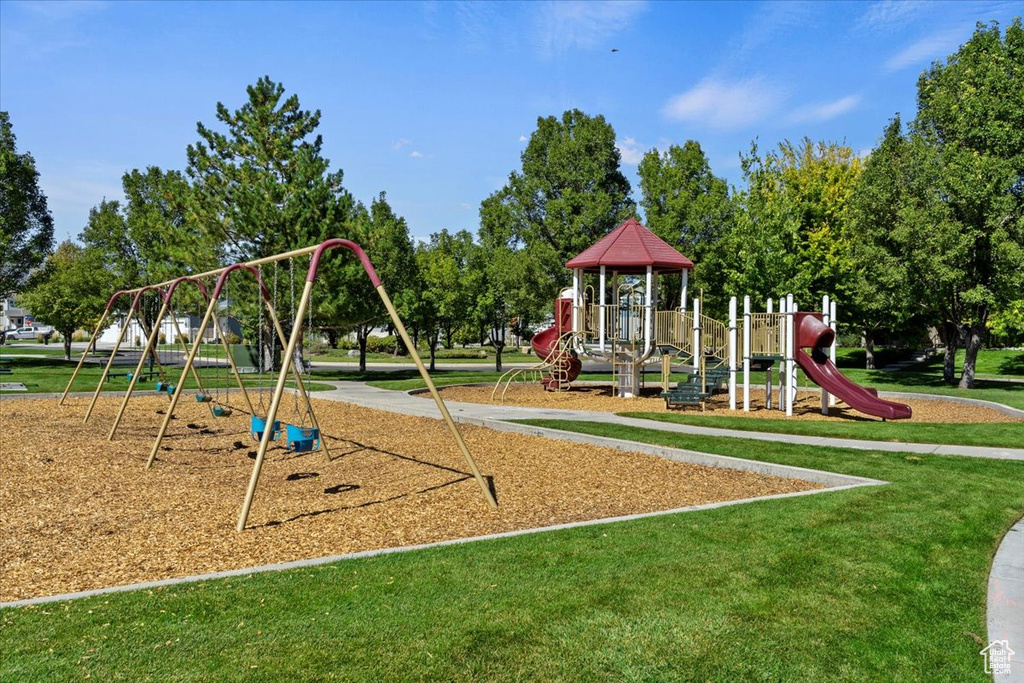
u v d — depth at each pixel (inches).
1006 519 275.6
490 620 180.7
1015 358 1423.5
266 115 1117.7
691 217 1363.2
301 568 221.0
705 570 216.5
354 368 1558.8
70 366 1353.3
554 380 941.8
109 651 163.0
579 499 324.2
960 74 1067.3
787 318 705.6
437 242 1766.7
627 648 166.4
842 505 296.4
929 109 1168.2
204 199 1046.4
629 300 995.9
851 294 1331.2
